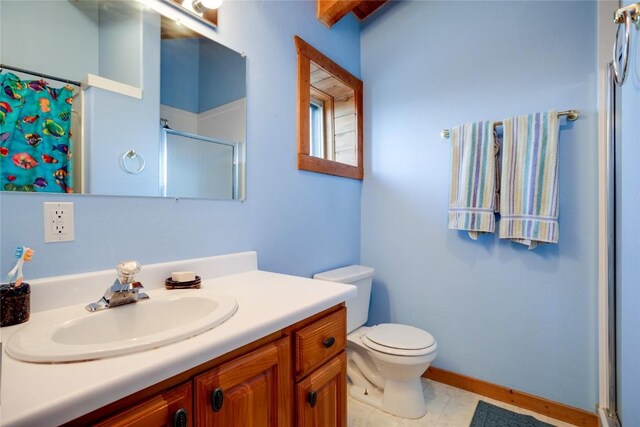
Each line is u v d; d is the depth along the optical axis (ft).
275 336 2.61
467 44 5.78
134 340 1.88
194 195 3.85
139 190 3.35
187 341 1.98
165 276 3.45
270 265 4.83
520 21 5.25
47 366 1.65
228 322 2.34
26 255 2.41
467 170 5.40
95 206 3.02
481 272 5.58
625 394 3.45
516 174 4.98
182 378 1.94
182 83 3.77
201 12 3.92
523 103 5.20
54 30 2.82
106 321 2.58
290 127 5.21
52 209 2.76
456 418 4.91
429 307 6.17
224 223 4.18
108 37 3.16
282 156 5.05
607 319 4.33
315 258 5.74
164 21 3.62
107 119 3.13
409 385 5.01
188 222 3.78
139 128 3.37
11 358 1.74
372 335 5.16
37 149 2.70
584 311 4.68
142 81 3.41
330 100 6.74
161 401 1.80
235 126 4.34
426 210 6.21
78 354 1.71
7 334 2.11
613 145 4.18
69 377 1.56
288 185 5.16
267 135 4.80
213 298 2.85
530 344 5.12
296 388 2.76
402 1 6.63
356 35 7.09
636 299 2.92
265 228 4.75
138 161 3.36
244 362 2.28
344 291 3.31
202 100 3.96
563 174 4.84
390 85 6.75
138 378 1.63
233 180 4.31
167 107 3.62
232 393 2.21
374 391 5.51
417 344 4.79
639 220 2.80
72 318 2.40
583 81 4.71
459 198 5.48
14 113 2.60
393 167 6.67
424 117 6.27
